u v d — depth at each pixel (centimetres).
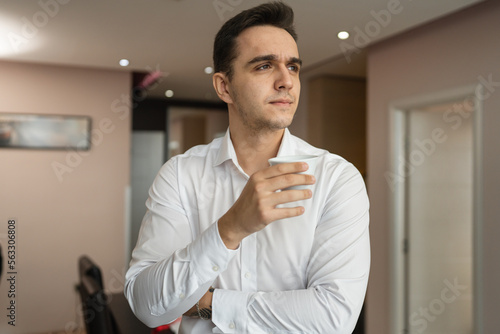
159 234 91
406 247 341
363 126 482
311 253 86
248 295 80
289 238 86
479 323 267
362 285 83
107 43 348
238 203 68
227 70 85
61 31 318
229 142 91
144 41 342
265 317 78
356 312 80
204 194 93
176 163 97
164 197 94
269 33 81
